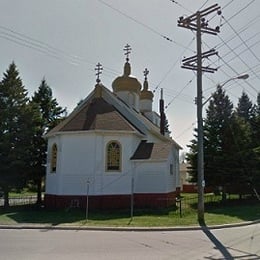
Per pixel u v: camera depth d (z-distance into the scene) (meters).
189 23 19.83
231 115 32.34
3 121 27.56
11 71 28.62
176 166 33.78
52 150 26.95
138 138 27.55
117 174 25.17
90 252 10.30
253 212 24.38
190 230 16.31
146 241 12.67
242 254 10.44
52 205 25.69
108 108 27.44
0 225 16.78
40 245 11.41
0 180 26.89
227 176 30.56
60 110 34.00
